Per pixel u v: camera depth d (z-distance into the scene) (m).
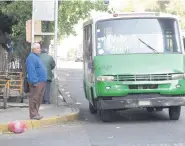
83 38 15.14
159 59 12.48
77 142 9.91
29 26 15.05
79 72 44.81
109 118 13.08
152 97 12.32
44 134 11.12
